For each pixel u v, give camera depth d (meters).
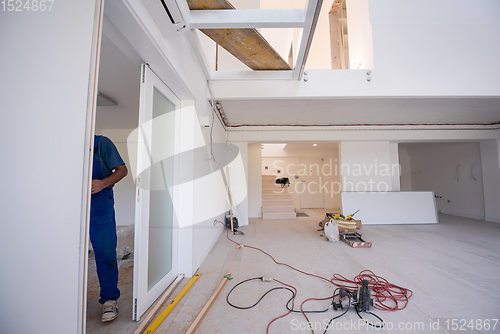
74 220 0.84
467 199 6.08
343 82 3.18
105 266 1.49
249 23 1.71
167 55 1.61
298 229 4.73
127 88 2.76
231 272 2.37
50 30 0.83
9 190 0.78
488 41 3.23
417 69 3.19
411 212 5.28
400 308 1.69
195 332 1.40
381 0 3.32
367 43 3.41
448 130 5.35
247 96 3.16
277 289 1.99
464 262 2.67
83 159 0.86
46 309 0.81
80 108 0.85
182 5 1.49
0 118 0.78
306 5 1.57
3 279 0.78
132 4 1.14
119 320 1.48
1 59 0.78
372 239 3.81
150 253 1.69
